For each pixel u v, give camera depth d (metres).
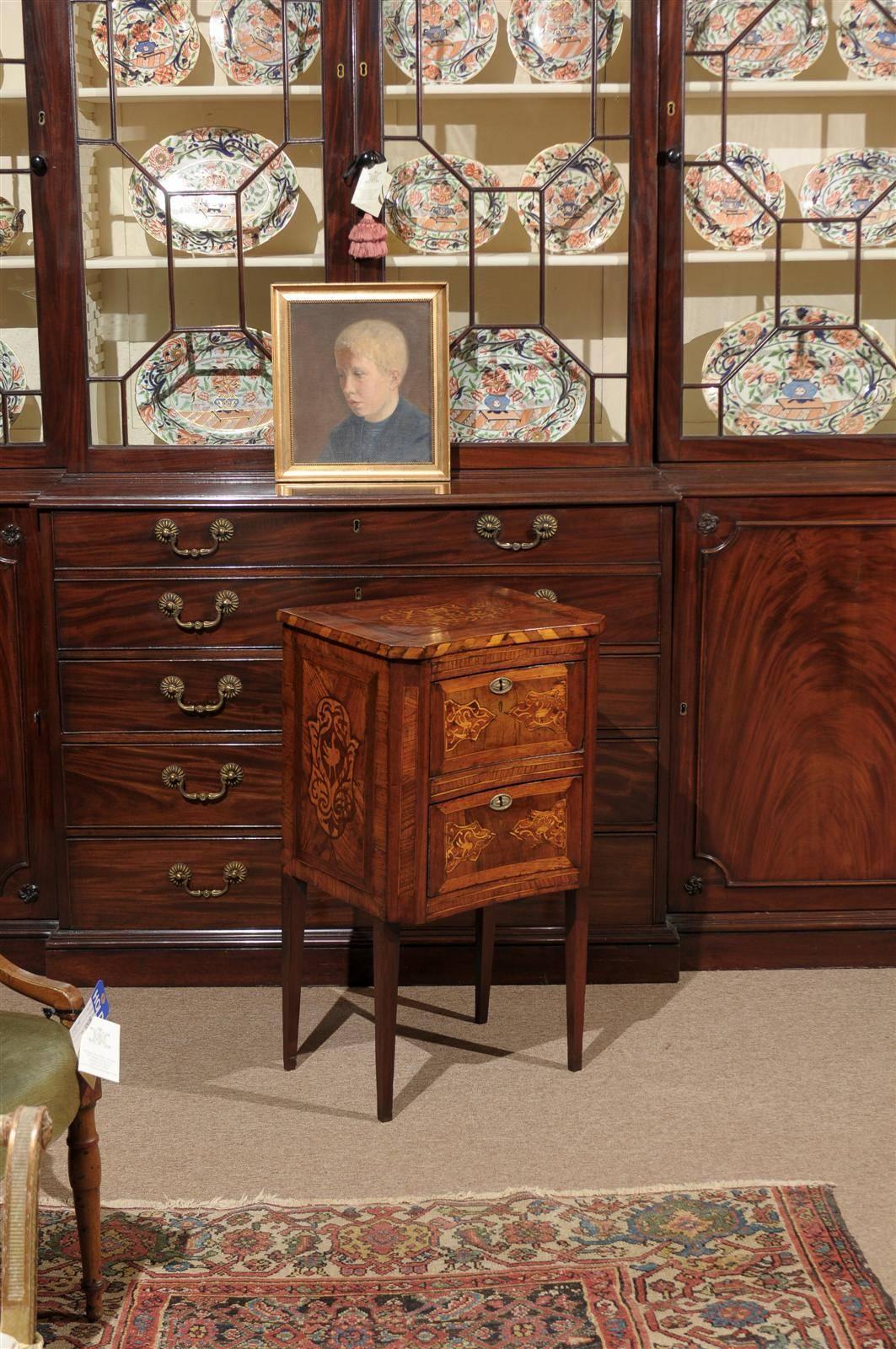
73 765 2.97
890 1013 2.92
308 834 2.61
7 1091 1.79
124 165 2.98
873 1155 2.42
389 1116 2.53
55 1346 1.99
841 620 3.00
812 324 3.07
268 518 2.87
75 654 2.93
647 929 3.04
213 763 2.97
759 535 2.96
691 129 2.99
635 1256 2.16
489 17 2.94
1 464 3.09
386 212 3.02
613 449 3.07
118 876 3.01
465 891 2.51
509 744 2.50
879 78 3.00
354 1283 2.11
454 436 3.10
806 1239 2.19
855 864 3.12
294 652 2.59
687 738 3.04
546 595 2.91
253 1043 2.80
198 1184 2.35
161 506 2.85
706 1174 2.37
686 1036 2.82
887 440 3.10
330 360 2.98
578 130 2.98
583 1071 2.70
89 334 3.03
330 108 2.95
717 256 3.03
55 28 2.89
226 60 2.95
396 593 2.91
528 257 3.02
